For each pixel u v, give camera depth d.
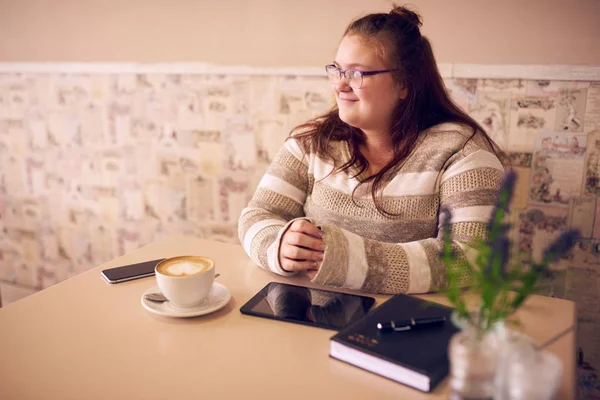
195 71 1.95
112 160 2.21
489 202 1.11
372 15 1.24
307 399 0.70
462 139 1.20
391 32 1.19
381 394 0.71
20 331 0.88
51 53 2.21
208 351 0.82
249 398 0.70
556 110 1.51
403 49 1.19
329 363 0.78
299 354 0.81
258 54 1.86
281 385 0.73
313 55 1.78
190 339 0.86
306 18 1.76
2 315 0.93
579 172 1.52
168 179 2.13
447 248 0.68
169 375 0.76
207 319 0.92
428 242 1.07
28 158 2.38
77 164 2.29
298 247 1.04
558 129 1.52
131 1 2.01
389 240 1.23
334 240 1.01
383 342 0.77
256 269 1.15
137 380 0.74
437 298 1.00
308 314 0.93
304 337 0.86
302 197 1.35
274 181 1.32
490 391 0.59
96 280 1.09
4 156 2.42
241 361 0.79
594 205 1.52
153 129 2.10
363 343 0.77
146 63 2.04
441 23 1.60
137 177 2.19
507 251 0.60
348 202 1.25
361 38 1.18
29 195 2.43
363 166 1.27
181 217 2.15
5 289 2.61
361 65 1.17
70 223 2.38
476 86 1.59
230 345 0.84
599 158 1.49
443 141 1.21
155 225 2.21
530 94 1.53
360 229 1.24
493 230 0.64
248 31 1.85
